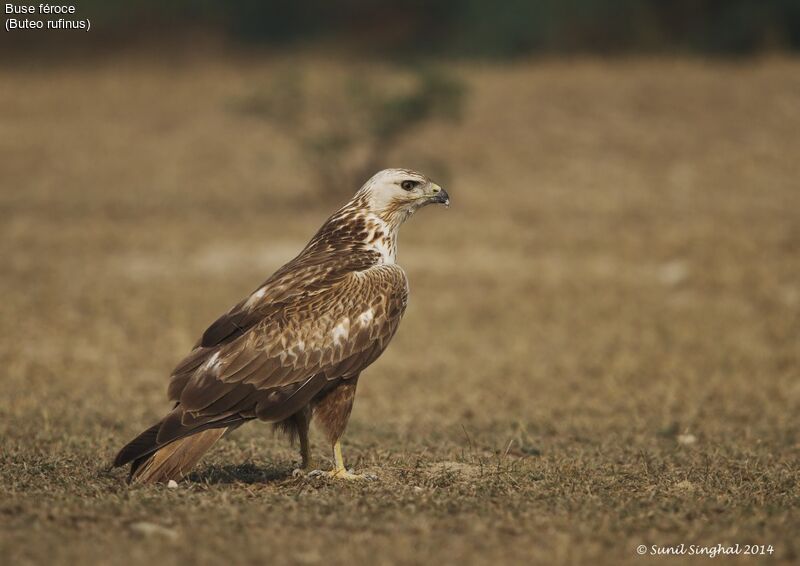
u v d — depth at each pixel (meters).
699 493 8.62
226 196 30.53
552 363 16.73
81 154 35.03
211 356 8.48
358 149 32.59
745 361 16.56
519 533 7.32
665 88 37.53
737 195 28.41
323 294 8.91
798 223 25.59
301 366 8.65
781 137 32.72
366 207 9.79
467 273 22.36
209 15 59.69
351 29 61.44
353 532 7.27
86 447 10.40
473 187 29.88
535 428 12.61
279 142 35.56
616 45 49.78
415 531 7.30
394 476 9.35
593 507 7.99
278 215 28.19
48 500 7.79
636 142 33.09
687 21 49.78
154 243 25.12
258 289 8.98
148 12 58.25
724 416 13.46
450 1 60.44
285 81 31.75
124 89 43.91
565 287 21.28
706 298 20.58
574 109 36.19
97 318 19.25
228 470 9.52
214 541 6.94
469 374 16.12
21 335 17.89
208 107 40.12
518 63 45.50
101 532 7.08
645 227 25.64
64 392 14.23
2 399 13.29
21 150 35.28
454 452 10.56
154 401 13.92
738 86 37.19
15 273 22.42
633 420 13.11
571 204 28.06
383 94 30.48
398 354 17.45
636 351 17.28
